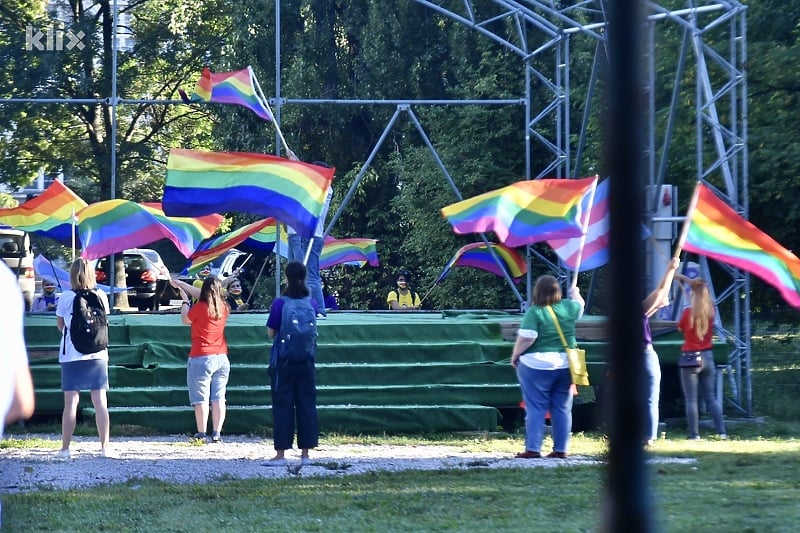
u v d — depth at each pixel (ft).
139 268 217.36
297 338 71.41
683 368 87.25
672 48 138.10
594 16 154.40
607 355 61.57
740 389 104.12
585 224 95.20
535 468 69.05
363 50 189.26
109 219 115.03
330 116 192.54
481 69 167.22
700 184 93.50
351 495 60.29
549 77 161.79
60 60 211.20
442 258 170.30
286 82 194.08
